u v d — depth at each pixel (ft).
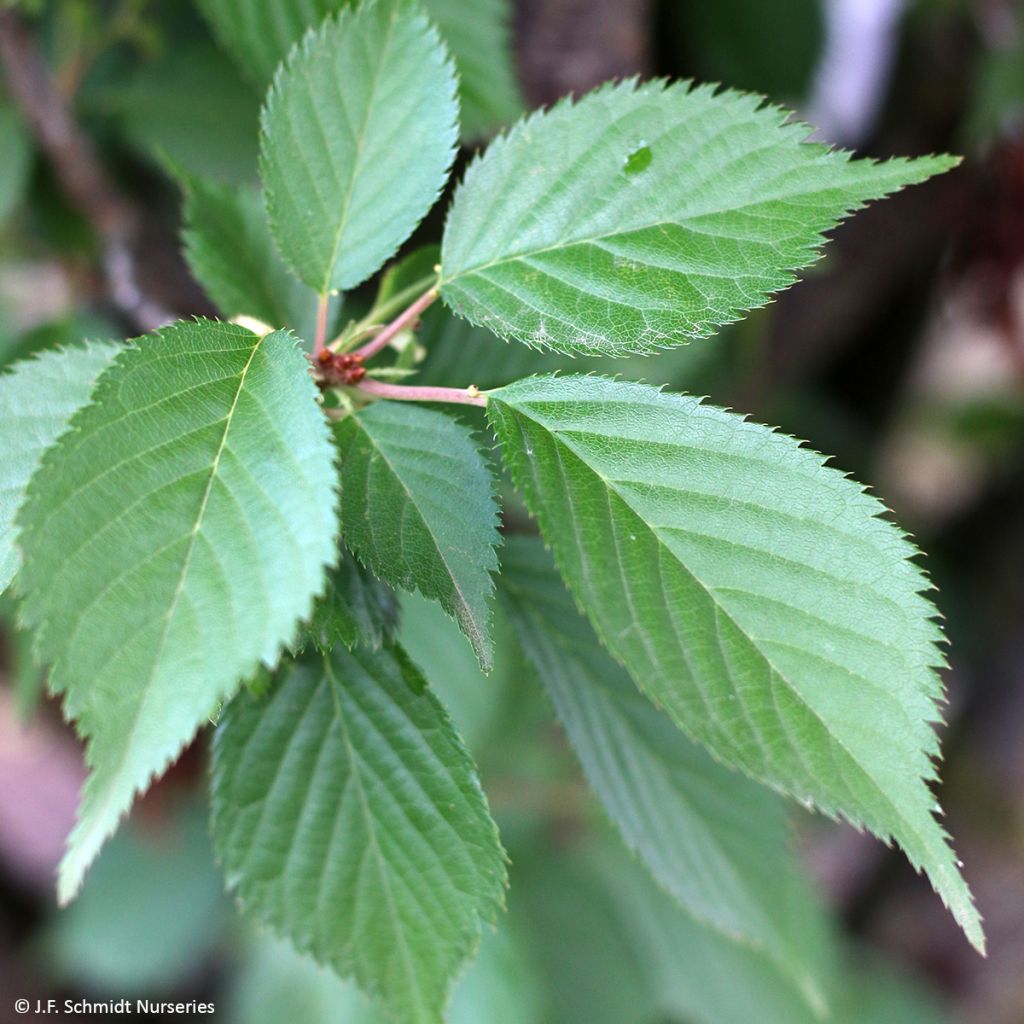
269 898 2.55
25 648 2.87
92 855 2.35
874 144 4.48
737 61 3.78
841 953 4.50
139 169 3.26
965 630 5.33
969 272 4.05
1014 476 5.38
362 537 2.47
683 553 2.46
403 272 2.61
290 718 2.56
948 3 4.20
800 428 5.07
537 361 2.71
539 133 2.54
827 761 2.44
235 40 2.79
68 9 2.97
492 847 2.54
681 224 2.51
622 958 3.85
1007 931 5.13
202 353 2.44
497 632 3.02
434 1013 2.54
